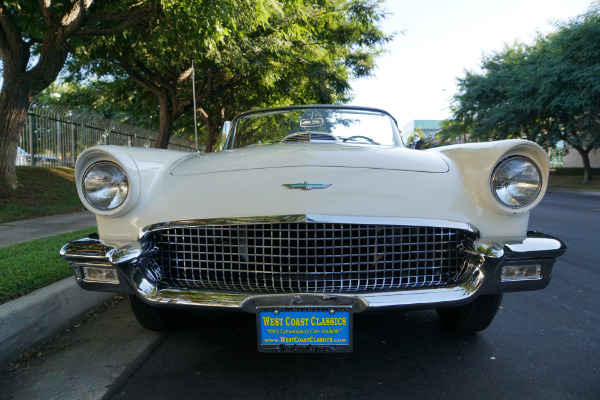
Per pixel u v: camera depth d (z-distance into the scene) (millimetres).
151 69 13367
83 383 1982
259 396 1855
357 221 1840
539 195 1905
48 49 7391
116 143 15836
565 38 17500
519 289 1952
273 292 1858
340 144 2648
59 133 12969
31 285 2701
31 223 6020
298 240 1869
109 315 2922
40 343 2449
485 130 25312
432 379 2004
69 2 7762
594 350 2342
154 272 1999
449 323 2580
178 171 2193
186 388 1930
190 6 7043
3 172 7730
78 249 1977
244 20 8117
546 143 22266
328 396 1854
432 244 1941
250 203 1883
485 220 1954
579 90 17641
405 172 2018
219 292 1872
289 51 11484
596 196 15859
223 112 17453
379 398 1838
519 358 2232
